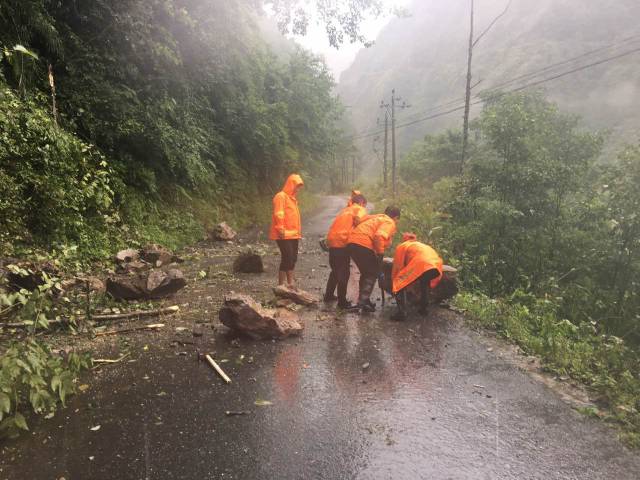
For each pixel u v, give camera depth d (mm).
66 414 3383
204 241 13969
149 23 13422
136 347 4750
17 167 7609
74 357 3775
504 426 3277
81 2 11633
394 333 5297
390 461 2848
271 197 25578
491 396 3752
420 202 16109
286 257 6789
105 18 12047
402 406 3561
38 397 3195
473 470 2768
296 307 6254
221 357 4508
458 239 9094
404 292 5844
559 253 8180
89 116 10969
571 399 3723
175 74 14836
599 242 7902
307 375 4117
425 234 10586
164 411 3443
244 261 8766
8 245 7039
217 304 6402
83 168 9180
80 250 8562
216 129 19828
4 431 3068
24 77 8602
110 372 4133
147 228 11922
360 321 5750
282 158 26781
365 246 6008
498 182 8789
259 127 21609
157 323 5508
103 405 3527
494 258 8242
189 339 4996
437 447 3004
